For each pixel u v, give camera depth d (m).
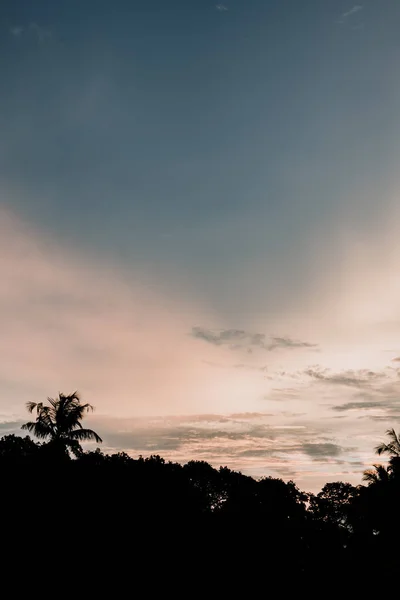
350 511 43.78
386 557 36.41
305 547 40.62
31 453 29.97
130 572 23.61
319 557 39.19
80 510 25.08
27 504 24.30
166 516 28.00
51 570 21.95
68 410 35.09
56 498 25.19
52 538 23.23
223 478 42.75
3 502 24.09
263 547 33.91
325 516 48.00
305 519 44.75
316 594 32.44
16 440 31.17
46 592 21.03
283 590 31.86
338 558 38.50
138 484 29.00
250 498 40.19
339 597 31.77
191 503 31.91
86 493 26.34
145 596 23.17
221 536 31.72
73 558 22.80
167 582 24.58
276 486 45.53
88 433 34.84
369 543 39.28
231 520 35.16
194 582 26.14
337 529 44.72
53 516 24.17
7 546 22.20
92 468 29.55
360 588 32.25
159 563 25.06
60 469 28.16
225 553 30.23
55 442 31.86
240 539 32.69
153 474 31.27
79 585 21.92
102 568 23.06
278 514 40.28
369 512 40.00
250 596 29.08
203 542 29.47
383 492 38.84
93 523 24.73
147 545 25.34
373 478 41.53
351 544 41.12
